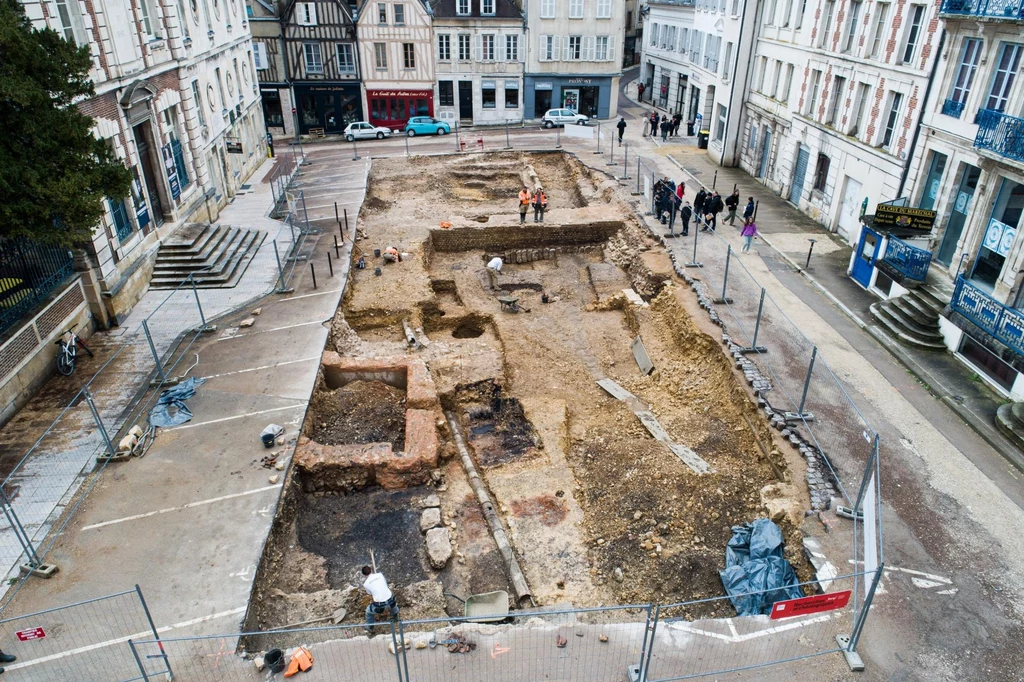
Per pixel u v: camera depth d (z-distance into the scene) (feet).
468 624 33.19
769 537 38.22
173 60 78.28
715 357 58.85
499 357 61.26
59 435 47.03
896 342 59.16
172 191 75.97
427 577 39.60
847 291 69.97
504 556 40.83
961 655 30.96
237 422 48.34
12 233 42.06
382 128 148.46
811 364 46.06
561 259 90.43
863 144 79.30
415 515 44.50
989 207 57.93
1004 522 39.22
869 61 77.30
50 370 53.98
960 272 61.11
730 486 44.68
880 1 75.41
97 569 36.11
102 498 41.24
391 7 147.13
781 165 102.37
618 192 102.06
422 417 50.52
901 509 40.14
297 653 30.86
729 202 89.15
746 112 115.24
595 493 46.21
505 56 155.33
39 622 33.06
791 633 31.94
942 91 64.49
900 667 30.35
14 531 37.83
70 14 55.72
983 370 53.57
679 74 162.91
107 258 61.36
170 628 32.71
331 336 61.11
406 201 105.40
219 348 58.44
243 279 72.59
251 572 36.06
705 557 38.68
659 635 31.86
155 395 51.72
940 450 45.57
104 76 61.11
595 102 163.02
